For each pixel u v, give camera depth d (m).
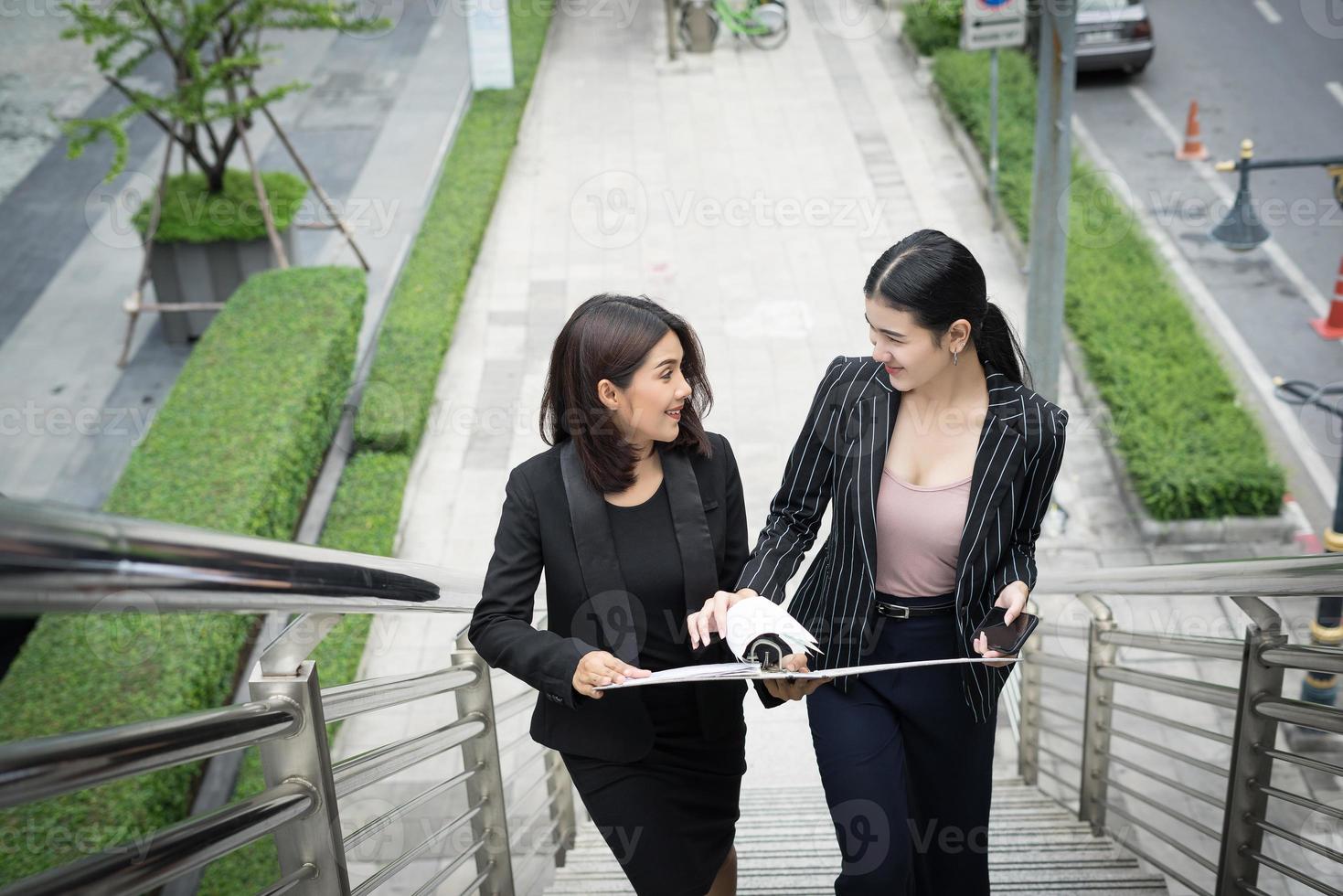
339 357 8.14
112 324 10.16
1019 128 11.05
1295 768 5.18
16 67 14.39
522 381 8.96
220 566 1.30
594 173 11.59
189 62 8.89
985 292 2.28
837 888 2.52
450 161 11.52
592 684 2.09
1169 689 3.20
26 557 0.97
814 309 9.38
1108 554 7.43
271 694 1.67
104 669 5.17
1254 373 9.07
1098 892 3.18
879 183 11.11
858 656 2.54
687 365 2.25
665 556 2.30
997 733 5.71
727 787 2.49
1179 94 12.88
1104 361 8.71
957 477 2.39
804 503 2.55
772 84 13.12
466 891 2.76
